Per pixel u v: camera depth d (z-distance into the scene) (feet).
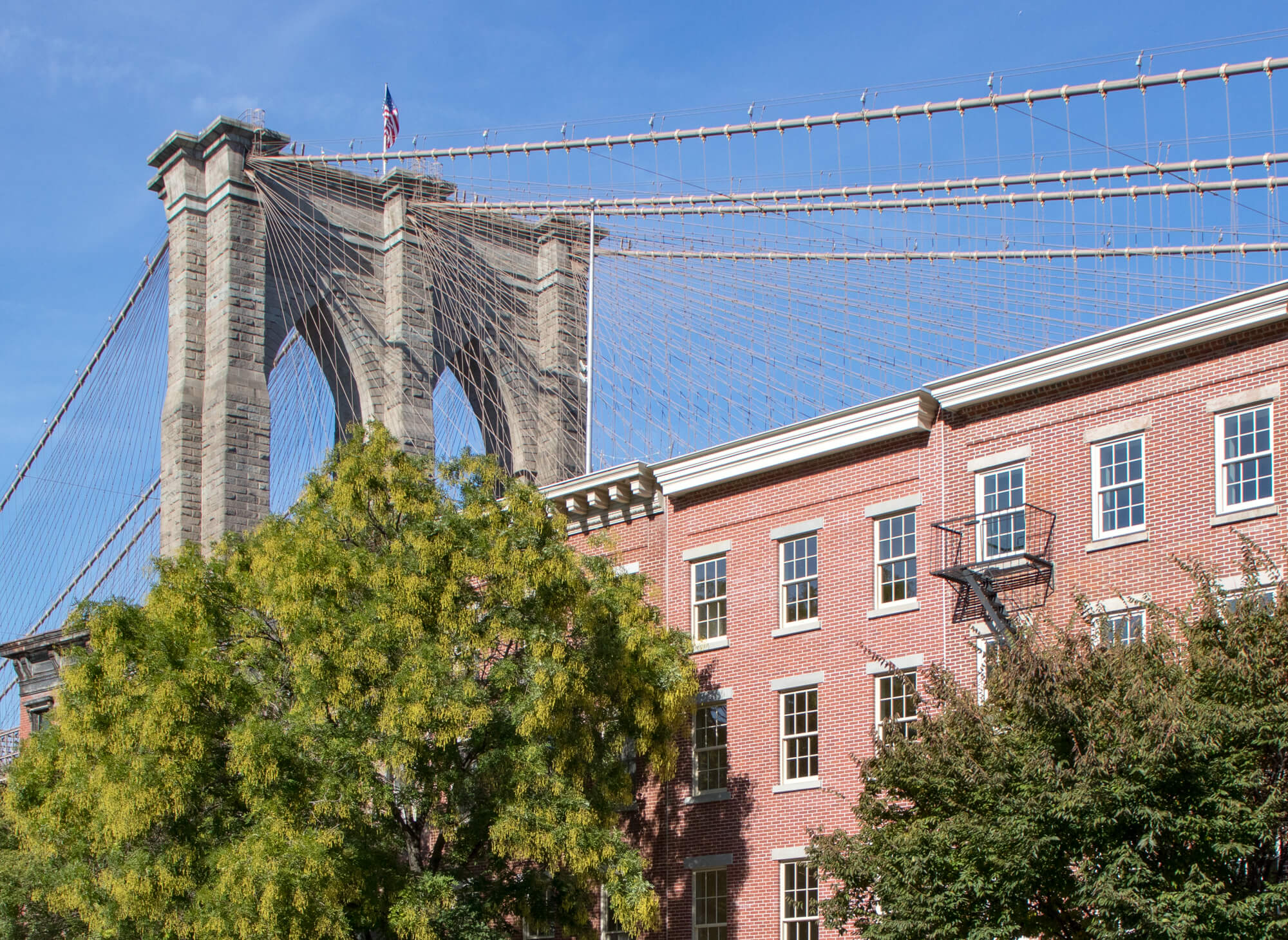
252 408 199.72
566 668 110.42
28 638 208.74
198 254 208.85
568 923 116.16
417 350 213.87
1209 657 81.51
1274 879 80.23
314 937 103.91
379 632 107.45
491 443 223.92
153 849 111.86
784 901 120.06
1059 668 84.02
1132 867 78.23
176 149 212.43
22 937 150.92
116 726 113.70
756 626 127.54
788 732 123.85
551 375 220.23
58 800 118.93
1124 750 78.38
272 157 212.84
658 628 120.98
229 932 104.17
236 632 116.06
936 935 83.76
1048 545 109.40
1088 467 108.99
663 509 137.69
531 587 112.47
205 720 110.42
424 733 106.93
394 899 107.45
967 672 112.27
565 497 142.82
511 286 224.74
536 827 108.06
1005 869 80.74
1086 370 109.60
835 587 122.72
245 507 195.21
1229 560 100.42
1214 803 77.25
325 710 108.99
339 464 118.52
